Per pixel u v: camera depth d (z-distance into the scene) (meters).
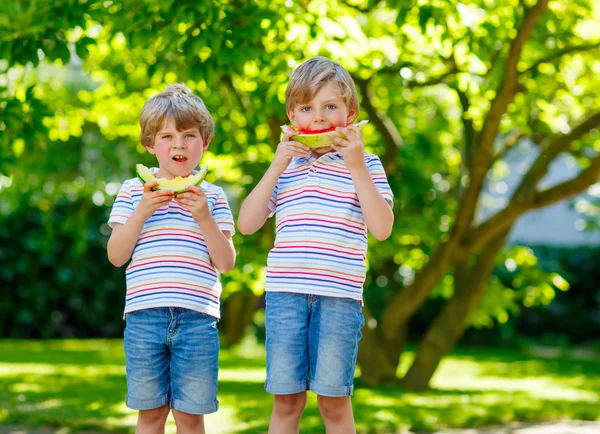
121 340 19.72
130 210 4.36
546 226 25.33
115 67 9.96
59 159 12.95
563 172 24.02
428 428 7.20
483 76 9.20
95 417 6.96
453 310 10.97
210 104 8.58
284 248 4.25
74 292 19.33
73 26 6.80
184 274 4.20
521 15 8.71
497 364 16.17
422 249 11.91
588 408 8.54
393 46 9.12
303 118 4.26
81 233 15.77
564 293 21.70
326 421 4.33
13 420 6.91
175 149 4.27
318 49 7.86
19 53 6.79
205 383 4.24
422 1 7.40
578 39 9.44
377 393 9.48
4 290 18.72
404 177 10.73
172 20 6.67
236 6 7.07
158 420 4.32
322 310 4.18
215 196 4.47
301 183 4.30
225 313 21.52
